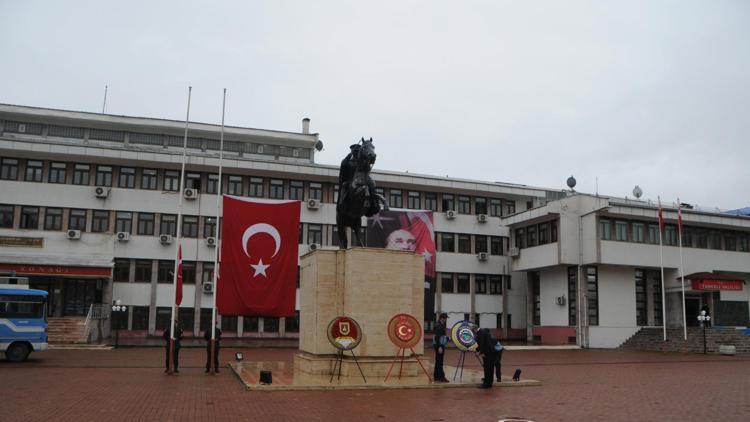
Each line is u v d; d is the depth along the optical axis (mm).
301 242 47375
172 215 45281
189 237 45188
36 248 42406
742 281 46250
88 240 43375
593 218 44156
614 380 22141
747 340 39500
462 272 51500
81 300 42938
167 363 23016
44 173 43469
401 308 20672
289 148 51562
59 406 14648
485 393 17812
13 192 42688
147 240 44438
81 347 36656
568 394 17828
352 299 20156
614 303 45031
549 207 45125
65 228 43156
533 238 48781
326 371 20234
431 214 48531
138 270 44094
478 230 52594
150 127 48188
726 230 48625
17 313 27312
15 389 17688
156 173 45406
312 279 21391
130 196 44625
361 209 21500
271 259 31828
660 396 17516
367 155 21609
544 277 49281
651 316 46500
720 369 27234
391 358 20281
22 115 46000
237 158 46844
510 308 52469
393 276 20719
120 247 43875
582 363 30969
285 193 47625
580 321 44438
